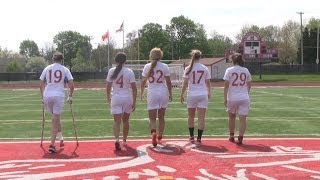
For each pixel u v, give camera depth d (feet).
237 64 34.71
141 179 23.98
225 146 34.24
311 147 33.71
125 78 32.24
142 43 388.98
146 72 33.50
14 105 82.94
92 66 371.15
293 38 404.98
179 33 407.85
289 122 52.49
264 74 276.21
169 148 33.40
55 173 25.54
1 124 52.16
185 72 34.71
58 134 34.63
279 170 25.96
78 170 26.30
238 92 34.58
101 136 41.52
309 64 279.90
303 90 133.90
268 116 59.47
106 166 27.30
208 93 34.73
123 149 33.19
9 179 24.12
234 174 25.04
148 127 48.29
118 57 32.30
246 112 34.81
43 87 32.68
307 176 24.49
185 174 25.12
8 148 34.01
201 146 34.24
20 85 189.26
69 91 33.22
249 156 30.17
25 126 50.14
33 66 356.38
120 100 32.30
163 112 34.65
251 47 214.28
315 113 63.62
